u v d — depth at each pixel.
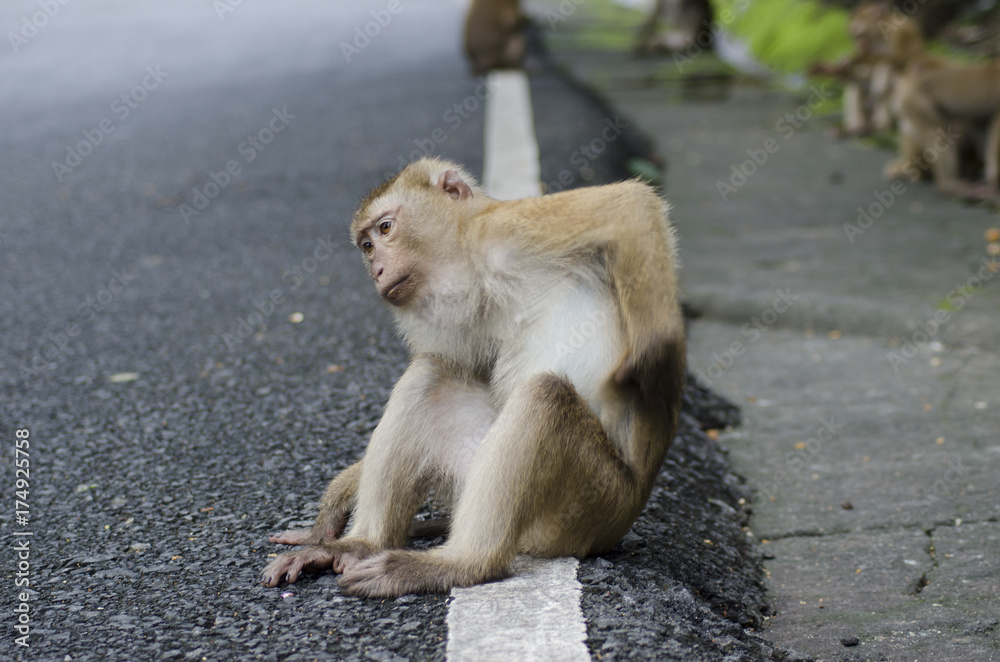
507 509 4.18
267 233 10.14
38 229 10.57
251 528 4.96
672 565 4.77
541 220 4.57
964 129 12.80
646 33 24.91
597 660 3.62
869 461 6.40
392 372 6.87
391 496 4.70
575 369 4.61
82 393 6.70
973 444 6.50
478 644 3.75
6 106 17.16
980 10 20.91
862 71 16.22
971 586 4.94
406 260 4.82
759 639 4.11
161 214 10.95
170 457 5.75
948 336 8.25
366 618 4.03
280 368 7.00
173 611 4.17
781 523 5.73
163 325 7.91
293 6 34.19
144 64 21.80
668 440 4.65
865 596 4.93
